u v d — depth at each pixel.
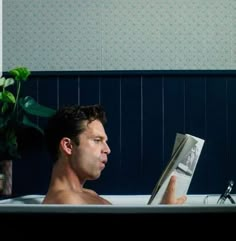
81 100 1.88
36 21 1.93
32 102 1.70
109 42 1.92
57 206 0.71
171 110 1.88
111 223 0.70
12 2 1.92
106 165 1.87
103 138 1.18
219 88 1.89
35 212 0.71
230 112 1.89
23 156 1.87
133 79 1.89
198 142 1.15
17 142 1.86
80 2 1.92
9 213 0.71
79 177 1.16
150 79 1.89
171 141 1.88
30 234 0.71
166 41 1.92
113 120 1.88
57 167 1.15
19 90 1.79
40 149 1.87
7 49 1.92
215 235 0.71
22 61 1.92
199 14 1.92
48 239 0.71
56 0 1.92
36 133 1.86
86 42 1.92
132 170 1.87
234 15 1.92
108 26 1.92
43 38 1.93
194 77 1.89
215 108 1.89
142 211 0.70
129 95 1.89
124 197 1.61
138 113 1.88
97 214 0.70
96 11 1.92
